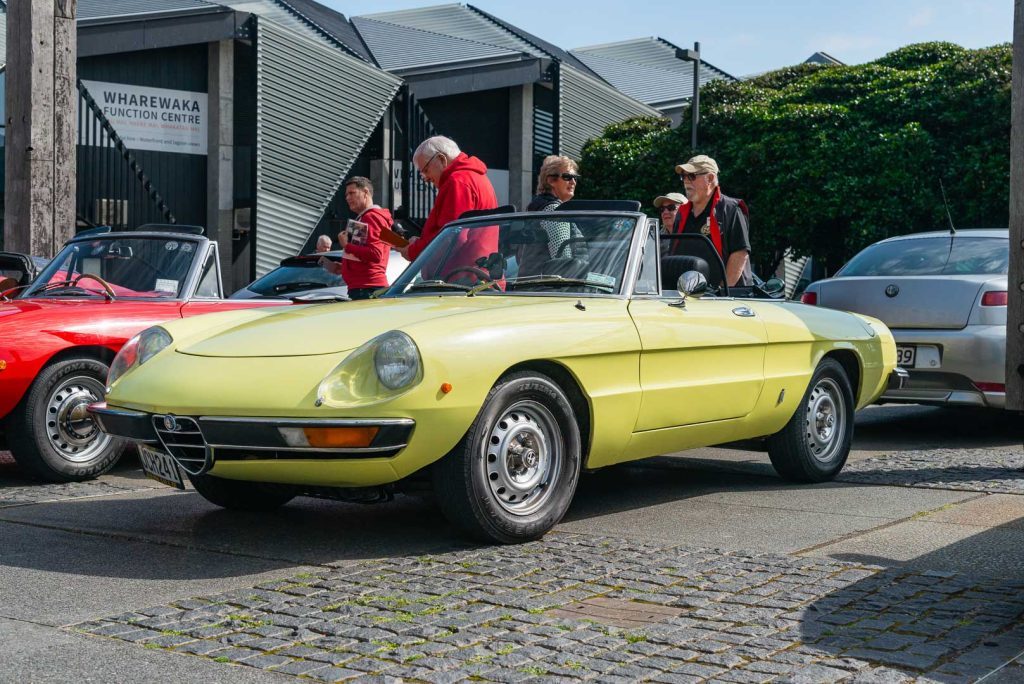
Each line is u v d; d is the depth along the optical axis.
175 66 21.20
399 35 26.56
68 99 10.11
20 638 3.40
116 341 6.47
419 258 5.70
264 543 4.72
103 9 20.50
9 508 5.55
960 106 20.36
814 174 20.77
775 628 3.46
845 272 8.58
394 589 3.94
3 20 18.09
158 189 21.11
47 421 6.25
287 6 25.19
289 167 21.52
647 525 5.09
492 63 24.53
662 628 3.46
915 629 3.45
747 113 22.09
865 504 5.56
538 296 5.18
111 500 5.76
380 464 4.28
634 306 5.12
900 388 7.40
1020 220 3.64
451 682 3.01
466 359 4.37
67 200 10.14
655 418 5.15
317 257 11.16
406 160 23.69
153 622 3.54
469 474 4.46
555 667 3.11
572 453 4.79
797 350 5.98
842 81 21.98
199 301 7.04
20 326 6.19
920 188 20.39
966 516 5.23
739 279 7.20
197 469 4.48
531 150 25.84
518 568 4.22
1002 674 3.06
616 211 5.49
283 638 3.38
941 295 7.81
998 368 7.64
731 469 6.70
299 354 4.46
